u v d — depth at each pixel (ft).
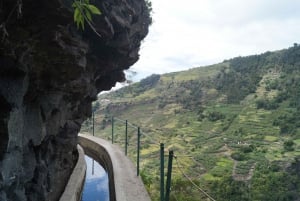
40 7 13.96
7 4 13.01
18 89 15.46
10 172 15.78
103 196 35.53
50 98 20.34
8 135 14.73
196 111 312.71
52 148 25.57
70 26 16.84
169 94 367.25
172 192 30.07
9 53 14.42
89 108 33.37
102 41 21.91
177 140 204.64
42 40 15.56
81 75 21.45
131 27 25.18
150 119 304.71
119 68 31.07
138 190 29.17
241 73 396.16
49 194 24.90
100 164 47.14
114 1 19.90
